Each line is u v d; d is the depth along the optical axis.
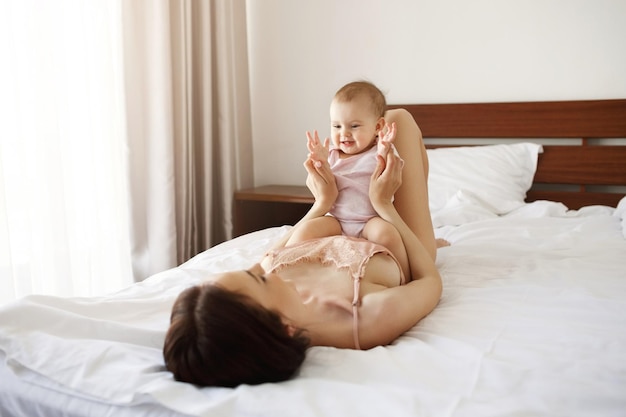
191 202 2.72
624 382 0.83
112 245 2.45
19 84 1.97
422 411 0.74
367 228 1.34
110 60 2.35
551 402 0.77
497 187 2.45
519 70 2.64
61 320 1.02
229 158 2.90
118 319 1.14
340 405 0.75
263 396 0.77
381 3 2.84
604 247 1.72
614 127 2.46
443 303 1.28
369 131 1.44
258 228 3.10
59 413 0.83
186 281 1.44
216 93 2.88
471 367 0.89
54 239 2.09
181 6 2.54
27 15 1.97
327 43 3.00
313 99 3.09
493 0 2.63
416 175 1.56
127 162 2.42
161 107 2.46
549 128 2.57
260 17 3.13
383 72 2.90
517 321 1.11
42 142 2.04
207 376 0.81
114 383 0.83
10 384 0.89
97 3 2.28
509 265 1.58
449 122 2.75
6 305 1.03
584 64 2.52
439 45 2.76
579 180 2.55
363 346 1.02
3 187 1.86
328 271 1.14
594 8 2.47
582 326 1.07
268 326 0.84
